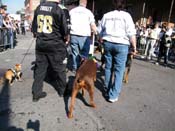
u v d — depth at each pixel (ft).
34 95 15.05
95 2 69.21
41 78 15.15
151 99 16.92
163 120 13.65
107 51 15.65
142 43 39.58
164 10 50.39
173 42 36.94
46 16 13.96
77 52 19.21
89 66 14.05
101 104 15.31
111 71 16.29
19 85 18.24
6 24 38.40
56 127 12.04
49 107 14.33
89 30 18.69
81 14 18.10
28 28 112.88
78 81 13.17
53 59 14.90
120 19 14.40
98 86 18.97
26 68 24.06
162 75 24.88
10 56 31.58
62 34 14.55
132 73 24.66
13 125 12.01
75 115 13.47
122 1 14.55
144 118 13.74
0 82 18.47
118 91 15.72
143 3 51.93
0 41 35.06
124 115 13.96
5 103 14.64
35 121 12.52
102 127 12.32
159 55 31.94
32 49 40.88
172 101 16.79
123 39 14.76
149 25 46.88
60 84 15.76
